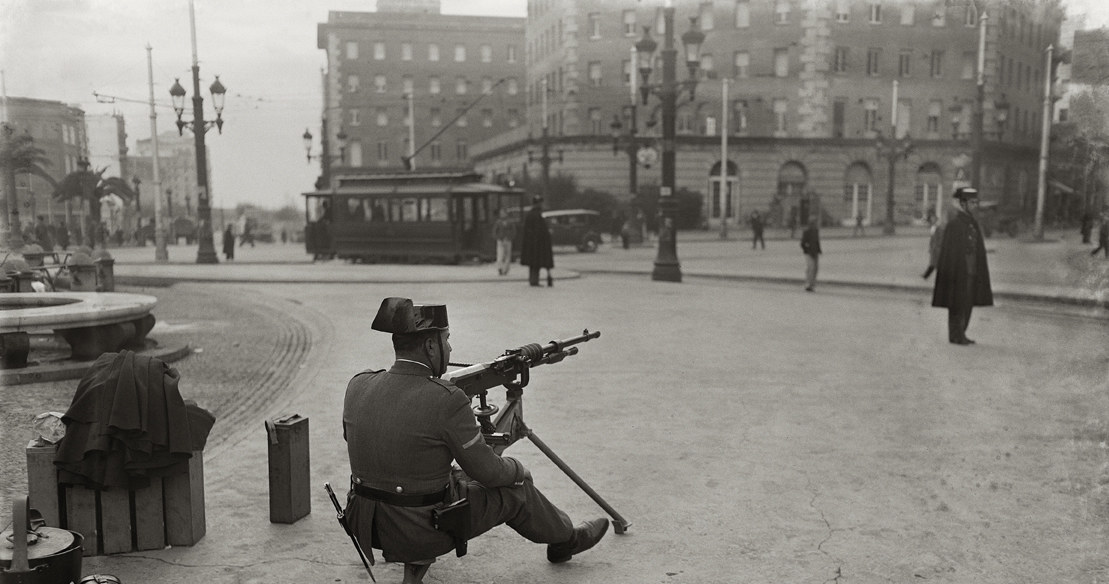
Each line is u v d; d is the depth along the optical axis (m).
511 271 21.45
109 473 3.45
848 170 44.47
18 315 7.64
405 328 2.87
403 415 2.83
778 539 3.77
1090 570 3.41
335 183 28.06
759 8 42.91
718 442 5.36
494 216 25.95
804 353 8.78
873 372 7.72
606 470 4.79
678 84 18.42
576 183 43.00
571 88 42.22
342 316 12.10
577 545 3.49
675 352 8.83
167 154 32.34
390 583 3.34
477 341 9.42
